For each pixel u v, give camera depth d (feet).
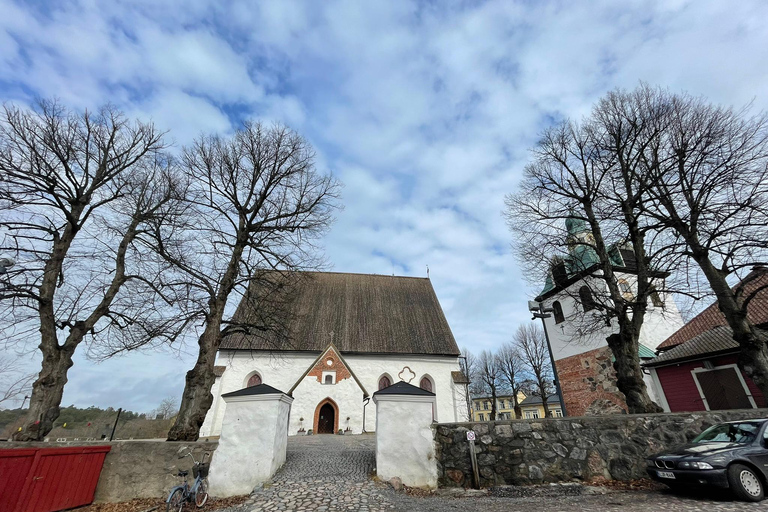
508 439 33.63
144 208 51.31
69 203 47.47
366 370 98.84
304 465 36.35
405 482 31.35
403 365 100.73
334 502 25.79
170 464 33.73
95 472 32.60
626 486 30.45
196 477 29.91
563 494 28.84
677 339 64.69
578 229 64.28
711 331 58.39
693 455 26.43
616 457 32.83
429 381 100.68
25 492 27.17
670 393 59.41
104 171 50.85
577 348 78.64
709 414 34.12
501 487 30.48
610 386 70.49
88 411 140.56
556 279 55.06
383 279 132.26
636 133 47.70
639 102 48.93
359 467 35.65
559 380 82.12
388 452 32.50
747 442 27.09
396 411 34.09
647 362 62.03
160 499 32.12
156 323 47.50
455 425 34.53
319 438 64.44
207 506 28.68
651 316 74.59
